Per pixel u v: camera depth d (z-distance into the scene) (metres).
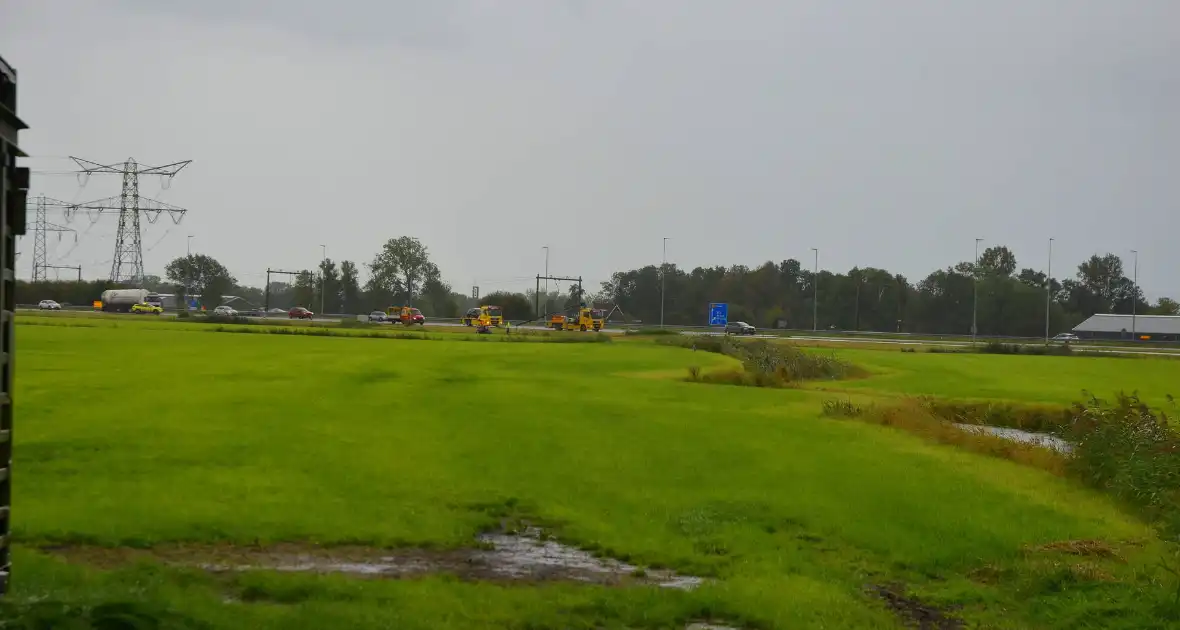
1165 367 70.56
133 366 42.59
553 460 24.83
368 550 16.81
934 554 17.66
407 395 36.41
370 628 11.88
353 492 20.52
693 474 23.64
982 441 29.89
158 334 67.38
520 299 151.62
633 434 29.02
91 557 15.17
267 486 20.48
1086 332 143.00
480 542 17.72
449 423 29.88
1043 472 26.14
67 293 147.75
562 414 32.66
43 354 47.09
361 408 32.16
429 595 13.82
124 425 26.28
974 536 18.72
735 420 32.50
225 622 11.49
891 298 164.75
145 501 18.59
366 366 47.44
